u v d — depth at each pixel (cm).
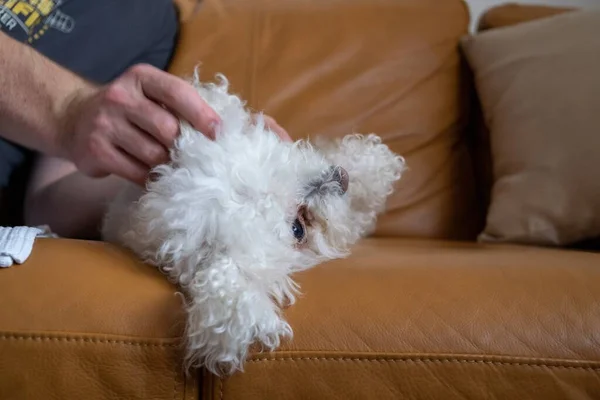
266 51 114
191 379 54
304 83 112
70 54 100
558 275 60
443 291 57
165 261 63
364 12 118
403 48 116
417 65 116
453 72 118
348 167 87
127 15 107
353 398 53
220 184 63
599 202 90
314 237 73
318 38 115
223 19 117
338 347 53
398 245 93
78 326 54
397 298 57
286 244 67
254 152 68
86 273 59
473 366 53
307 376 53
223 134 68
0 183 95
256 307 54
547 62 102
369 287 58
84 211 92
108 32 105
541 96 100
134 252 66
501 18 125
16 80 77
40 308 54
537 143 97
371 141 95
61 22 101
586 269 62
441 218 111
